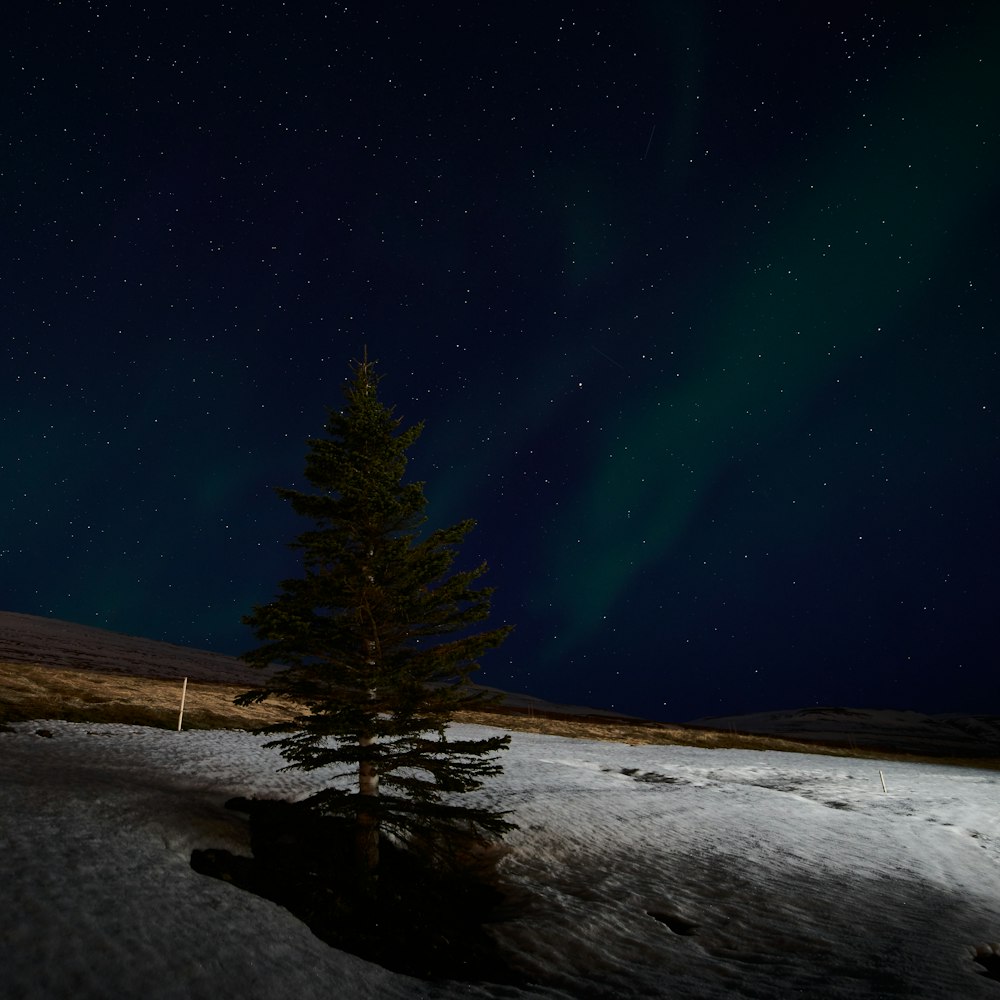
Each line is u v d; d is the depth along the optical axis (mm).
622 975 9578
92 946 6312
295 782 17406
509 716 57875
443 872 12711
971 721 148500
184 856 9844
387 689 11102
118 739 20562
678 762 36906
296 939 7984
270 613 10508
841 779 35250
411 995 7555
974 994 9453
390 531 12188
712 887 14117
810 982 9617
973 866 18453
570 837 16516
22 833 8672
